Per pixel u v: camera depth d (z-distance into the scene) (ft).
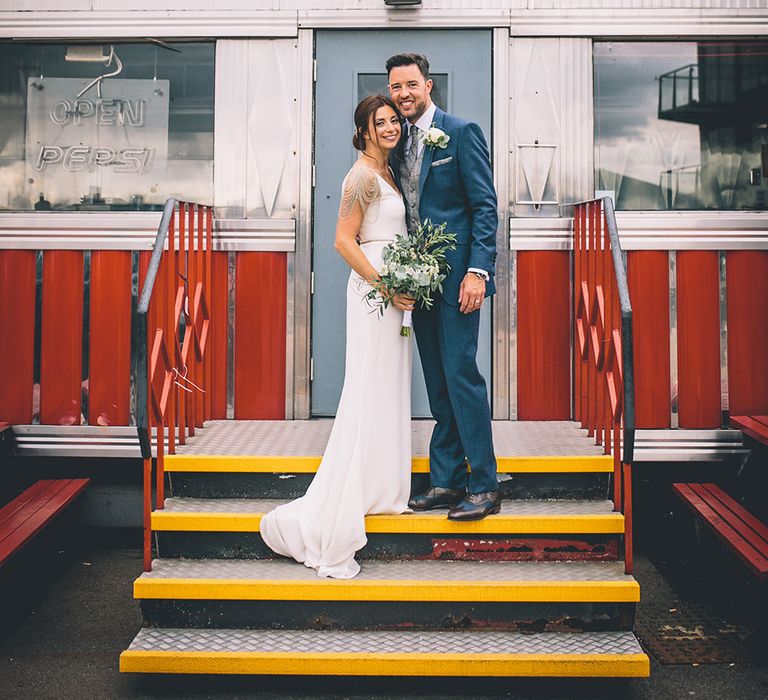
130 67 15.90
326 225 15.80
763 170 15.76
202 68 15.87
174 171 15.88
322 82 15.76
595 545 11.80
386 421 11.62
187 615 11.23
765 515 15.42
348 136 15.78
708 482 15.65
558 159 15.64
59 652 12.05
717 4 15.47
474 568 11.59
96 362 15.49
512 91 15.64
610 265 12.59
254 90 15.75
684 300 15.40
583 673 10.39
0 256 15.60
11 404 15.56
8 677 11.31
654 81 15.78
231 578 11.25
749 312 15.40
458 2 15.56
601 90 15.81
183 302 13.35
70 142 15.92
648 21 15.51
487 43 15.70
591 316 13.82
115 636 12.57
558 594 10.98
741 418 15.03
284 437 14.12
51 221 15.55
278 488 12.73
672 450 15.33
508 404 15.57
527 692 10.94
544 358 15.58
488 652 10.57
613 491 12.55
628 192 15.79
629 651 10.58
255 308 15.70
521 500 12.66
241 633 11.10
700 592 14.20
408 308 11.23
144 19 15.70
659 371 15.37
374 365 11.56
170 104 15.88
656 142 15.79
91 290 15.53
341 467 11.51
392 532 11.73
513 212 15.64
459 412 11.60
